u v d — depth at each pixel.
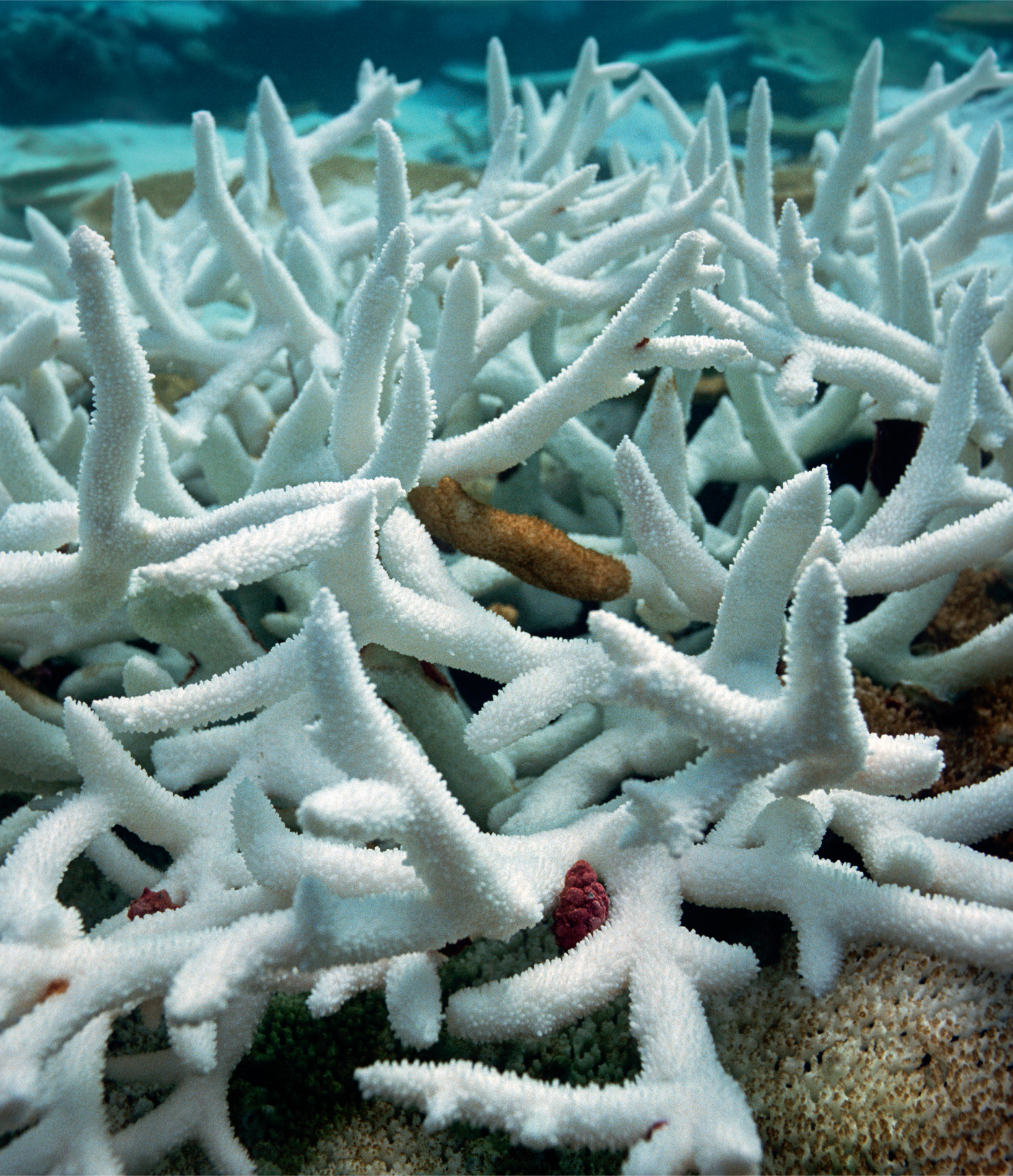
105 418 0.24
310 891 0.21
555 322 0.43
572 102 0.51
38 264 0.51
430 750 0.32
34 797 0.36
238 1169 0.25
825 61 1.18
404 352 0.33
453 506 0.31
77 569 0.27
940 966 0.27
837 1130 0.26
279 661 0.26
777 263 0.36
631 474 0.29
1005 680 0.36
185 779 0.30
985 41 1.16
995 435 0.35
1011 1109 0.25
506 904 0.22
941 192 0.59
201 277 0.48
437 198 0.65
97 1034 0.25
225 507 0.26
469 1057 0.29
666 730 0.33
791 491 0.23
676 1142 0.20
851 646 0.38
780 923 0.30
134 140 1.12
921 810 0.28
